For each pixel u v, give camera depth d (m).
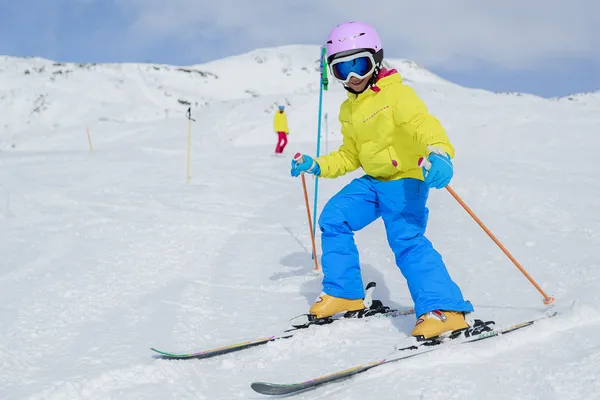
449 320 2.74
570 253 4.23
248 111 22.20
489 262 4.22
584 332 2.65
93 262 4.95
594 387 2.15
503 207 5.84
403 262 2.98
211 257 5.07
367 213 3.18
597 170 7.45
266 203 7.35
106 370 2.67
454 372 2.40
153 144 18.02
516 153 9.73
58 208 7.22
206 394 2.43
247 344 2.91
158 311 3.64
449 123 15.92
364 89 3.04
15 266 4.82
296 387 2.30
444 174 2.54
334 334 3.00
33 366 2.82
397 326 3.08
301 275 4.37
